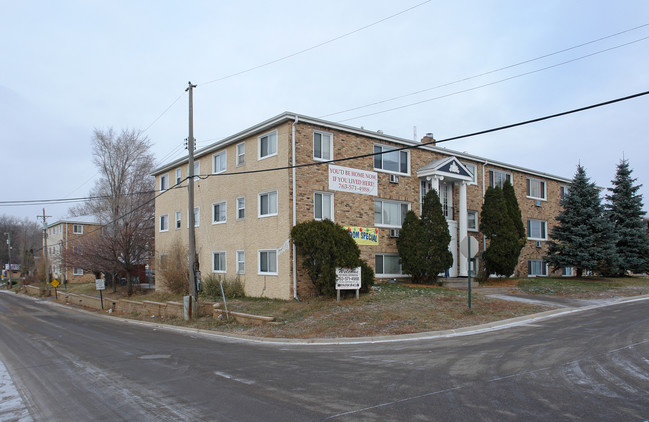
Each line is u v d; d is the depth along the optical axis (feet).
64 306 120.37
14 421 21.52
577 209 95.61
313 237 61.26
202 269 86.84
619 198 108.17
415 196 80.28
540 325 46.57
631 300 68.90
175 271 91.56
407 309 52.95
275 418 19.97
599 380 24.59
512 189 88.74
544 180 108.88
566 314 54.70
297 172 66.54
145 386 26.91
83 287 164.35
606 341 36.09
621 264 98.84
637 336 37.96
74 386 27.89
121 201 141.69
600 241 94.32
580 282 87.15
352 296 62.08
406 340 40.88
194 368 31.78
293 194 65.92
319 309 56.08
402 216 78.79
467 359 31.22
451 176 80.74
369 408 20.86
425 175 79.30
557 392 22.53
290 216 65.46
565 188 114.93
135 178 153.28
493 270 82.64
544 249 106.42
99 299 105.29
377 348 37.42
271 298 68.28
